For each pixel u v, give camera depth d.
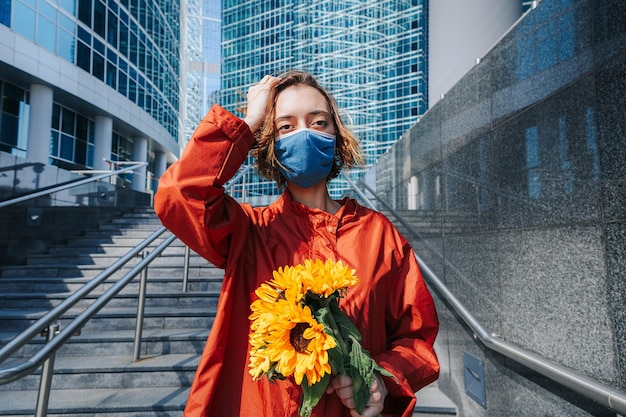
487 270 2.48
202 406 0.95
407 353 1.04
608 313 1.50
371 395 0.88
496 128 2.37
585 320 1.61
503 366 2.27
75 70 19.08
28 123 17.67
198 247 1.03
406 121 61.19
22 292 5.12
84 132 21.78
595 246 1.57
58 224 7.01
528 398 2.02
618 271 1.45
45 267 5.54
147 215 8.92
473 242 2.69
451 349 3.09
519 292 2.11
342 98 63.97
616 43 1.46
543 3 1.92
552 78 1.84
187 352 3.71
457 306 2.61
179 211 0.98
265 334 0.81
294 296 0.81
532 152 2.01
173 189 0.97
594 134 1.58
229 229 1.06
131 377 3.26
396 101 62.31
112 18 22.55
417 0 62.78
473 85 2.70
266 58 71.62
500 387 2.31
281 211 1.20
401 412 1.01
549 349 1.84
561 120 1.78
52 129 19.59
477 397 2.61
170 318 4.14
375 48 64.62
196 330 4.02
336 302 0.89
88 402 2.93
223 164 1.01
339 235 1.14
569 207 1.73
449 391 3.14
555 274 1.81
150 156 31.09
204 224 0.98
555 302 1.81
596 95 1.56
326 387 0.86
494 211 2.39
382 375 0.94
